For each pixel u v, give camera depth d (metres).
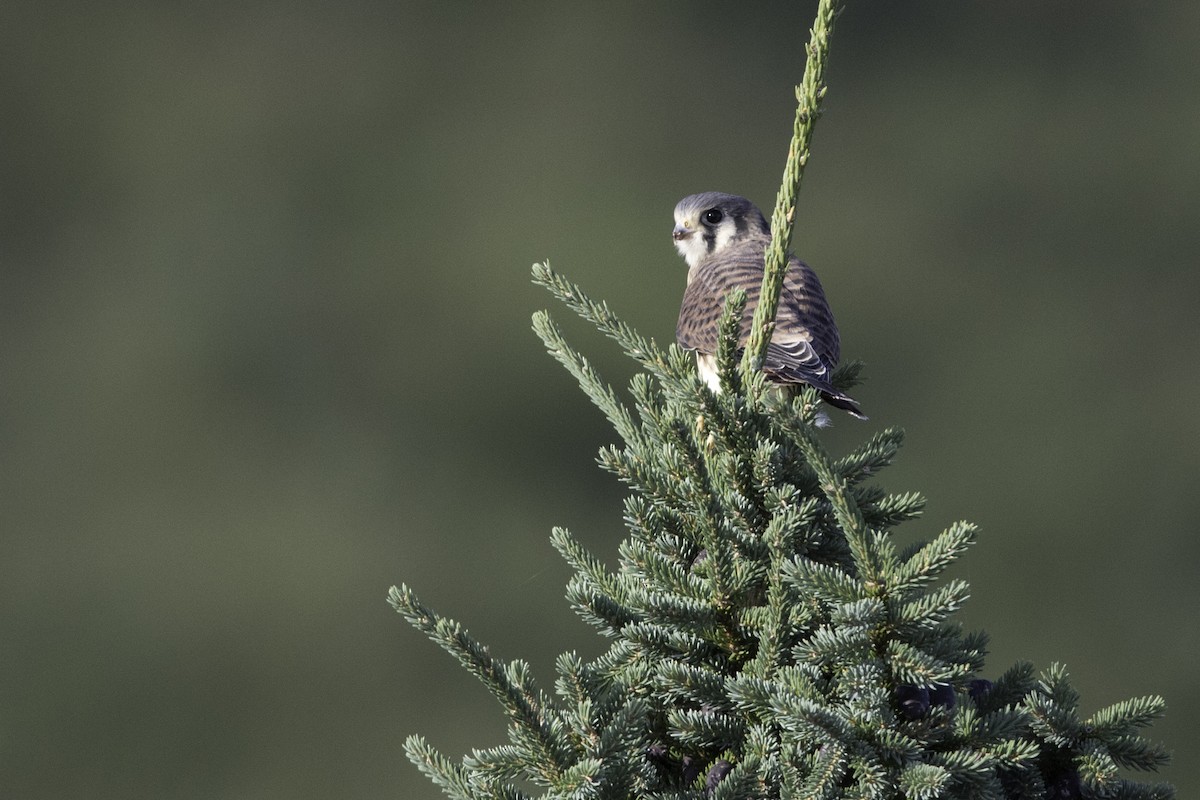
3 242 25.77
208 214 25.17
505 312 23.23
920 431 22.30
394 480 21.47
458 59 27.19
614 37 27.14
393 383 22.89
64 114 26.27
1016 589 20.11
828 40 3.31
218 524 21.17
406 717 19.23
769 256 3.43
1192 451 21.38
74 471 22.09
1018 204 24.50
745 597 2.86
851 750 2.62
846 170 25.64
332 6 27.11
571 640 19.95
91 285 24.88
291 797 18.97
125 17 27.41
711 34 27.42
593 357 22.45
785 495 2.94
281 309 23.88
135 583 21.17
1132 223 24.47
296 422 22.56
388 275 23.91
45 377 23.41
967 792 2.66
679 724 2.74
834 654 2.64
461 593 20.41
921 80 26.77
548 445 21.75
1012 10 26.95
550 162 26.22
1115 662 19.67
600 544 20.83
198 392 22.88
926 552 2.61
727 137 27.09
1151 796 2.80
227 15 27.77
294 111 26.44
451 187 25.69
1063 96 25.94
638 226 24.86
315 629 19.91
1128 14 26.88
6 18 26.98
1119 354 22.84
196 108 26.03
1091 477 21.23
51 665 20.47
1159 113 25.61
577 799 2.62
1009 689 2.87
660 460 3.20
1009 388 22.56
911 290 24.14
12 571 21.55
